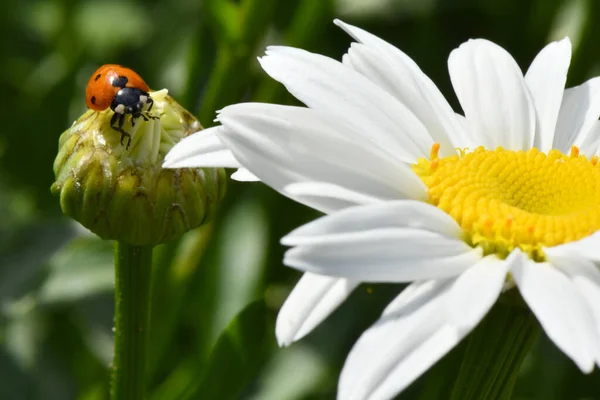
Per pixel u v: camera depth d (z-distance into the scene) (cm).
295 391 26
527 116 22
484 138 22
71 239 25
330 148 20
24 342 26
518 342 20
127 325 22
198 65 26
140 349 22
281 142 20
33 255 25
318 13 25
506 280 20
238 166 20
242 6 25
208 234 25
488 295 19
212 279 26
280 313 20
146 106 21
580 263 19
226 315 26
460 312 19
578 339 18
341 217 19
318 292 20
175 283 25
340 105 21
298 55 21
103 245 25
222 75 25
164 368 26
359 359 19
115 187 21
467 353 20
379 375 18
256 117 20
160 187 21
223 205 25
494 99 22
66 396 26
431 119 21
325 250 19
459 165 21
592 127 22
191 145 20
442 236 19
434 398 23
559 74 22
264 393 26
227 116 20
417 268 19
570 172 21
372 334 19
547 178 21
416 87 21
